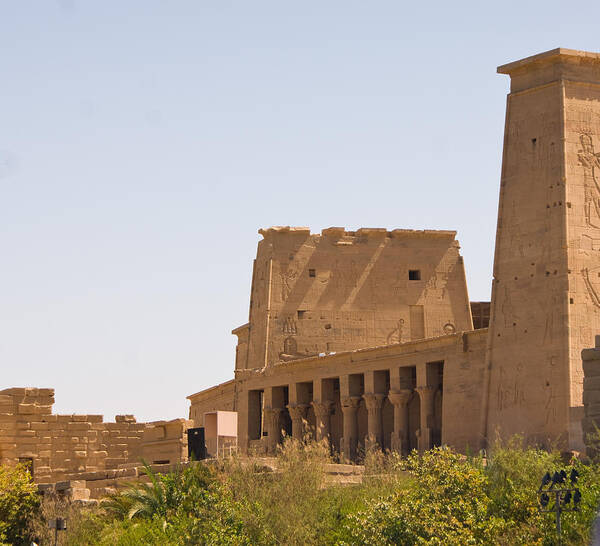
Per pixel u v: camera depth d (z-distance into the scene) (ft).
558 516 156.56
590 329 246.68
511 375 250.98
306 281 345.31
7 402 273.54
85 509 216.33
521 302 252.83
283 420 319.06
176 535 189.26
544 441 241.76
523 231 255.91
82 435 279.49
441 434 270.67
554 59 256.93
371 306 346.95
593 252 250.78
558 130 254.27
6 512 222.89
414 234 353.31
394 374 279.69
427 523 168.66
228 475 203.31
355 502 193.77
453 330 349.41
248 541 183.62
